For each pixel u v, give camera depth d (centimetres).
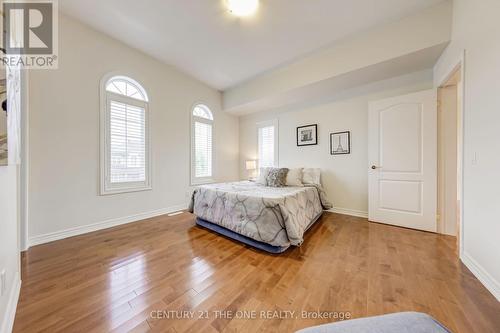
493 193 144
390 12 225
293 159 416
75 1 219
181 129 387
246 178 500
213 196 277
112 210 290
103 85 276
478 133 163
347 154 347
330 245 225
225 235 254
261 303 134
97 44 270
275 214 213
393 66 264
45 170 231
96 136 272
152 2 216
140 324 116
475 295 140
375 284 153
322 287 150
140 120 323
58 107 240
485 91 154
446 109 253
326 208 339
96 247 219
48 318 120
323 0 208
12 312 119
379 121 298
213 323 117
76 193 255
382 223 297
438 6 215
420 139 267
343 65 282
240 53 310
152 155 339
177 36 273
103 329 113
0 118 102
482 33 158
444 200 255
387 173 292
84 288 149
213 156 454
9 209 126
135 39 284
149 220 321
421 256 197
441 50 228
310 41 277
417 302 133
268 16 231
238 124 518
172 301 136
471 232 171
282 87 353
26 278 160
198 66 355
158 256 200
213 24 247
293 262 188
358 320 68
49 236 233
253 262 188
